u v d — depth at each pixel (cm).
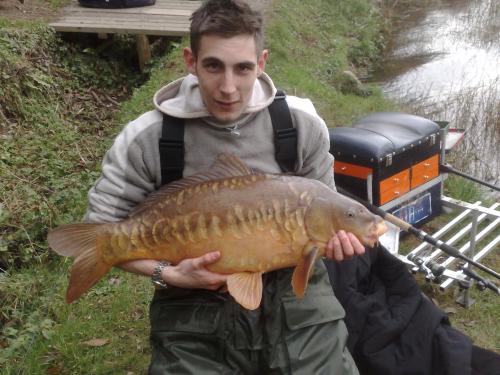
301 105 117
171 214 104
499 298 195
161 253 106
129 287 190
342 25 552
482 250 203
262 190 102
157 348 114
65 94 365
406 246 212
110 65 415
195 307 113
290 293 114
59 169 271
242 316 113
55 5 458
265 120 114
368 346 144
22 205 224
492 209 217
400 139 193
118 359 164
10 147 280
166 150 112
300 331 114
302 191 102
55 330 172
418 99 420
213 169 107
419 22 630
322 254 103
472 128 369
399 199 196
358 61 511
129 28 403
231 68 104
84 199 242
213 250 102
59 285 193
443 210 220
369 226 101
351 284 149
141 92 358
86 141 314
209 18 103
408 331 145
